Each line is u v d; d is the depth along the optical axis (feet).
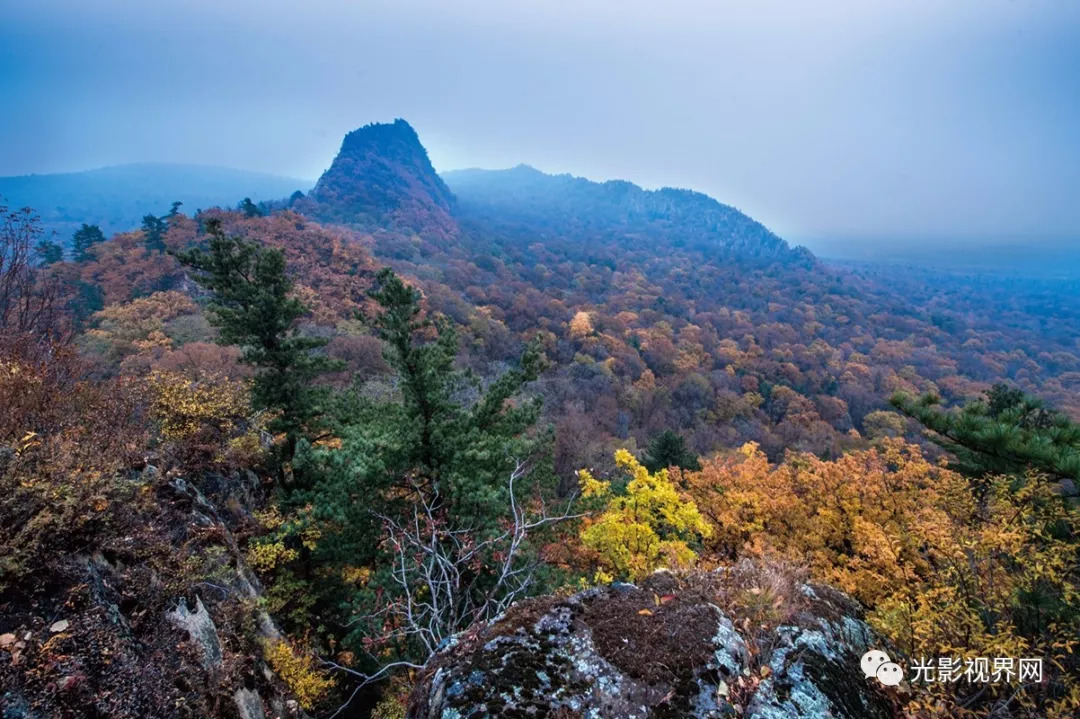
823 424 215.72
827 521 39.27
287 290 40.86
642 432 178.60
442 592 18.15
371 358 139.54
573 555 32.27
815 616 9.57
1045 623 11.30
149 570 14.98
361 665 27.09
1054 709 8.94
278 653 19.76
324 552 29.30
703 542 43.80
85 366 29.89
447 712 7.31
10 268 30.99
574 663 7.95
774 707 7.47
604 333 307.37
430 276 370.94
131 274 201.98
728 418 216.13
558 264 605.31
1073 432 17.51
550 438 34.45
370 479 27.43
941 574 13.19
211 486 27.81
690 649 8.20
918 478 38.55
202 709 13.07
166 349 121.19
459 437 29.40
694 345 315.17
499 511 26.45
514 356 243.81
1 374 18.30
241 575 21.59
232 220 272.10
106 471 16.15
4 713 9.16
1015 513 14.62
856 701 8.09
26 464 13.67
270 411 37.52
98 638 11.59
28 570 11.39
